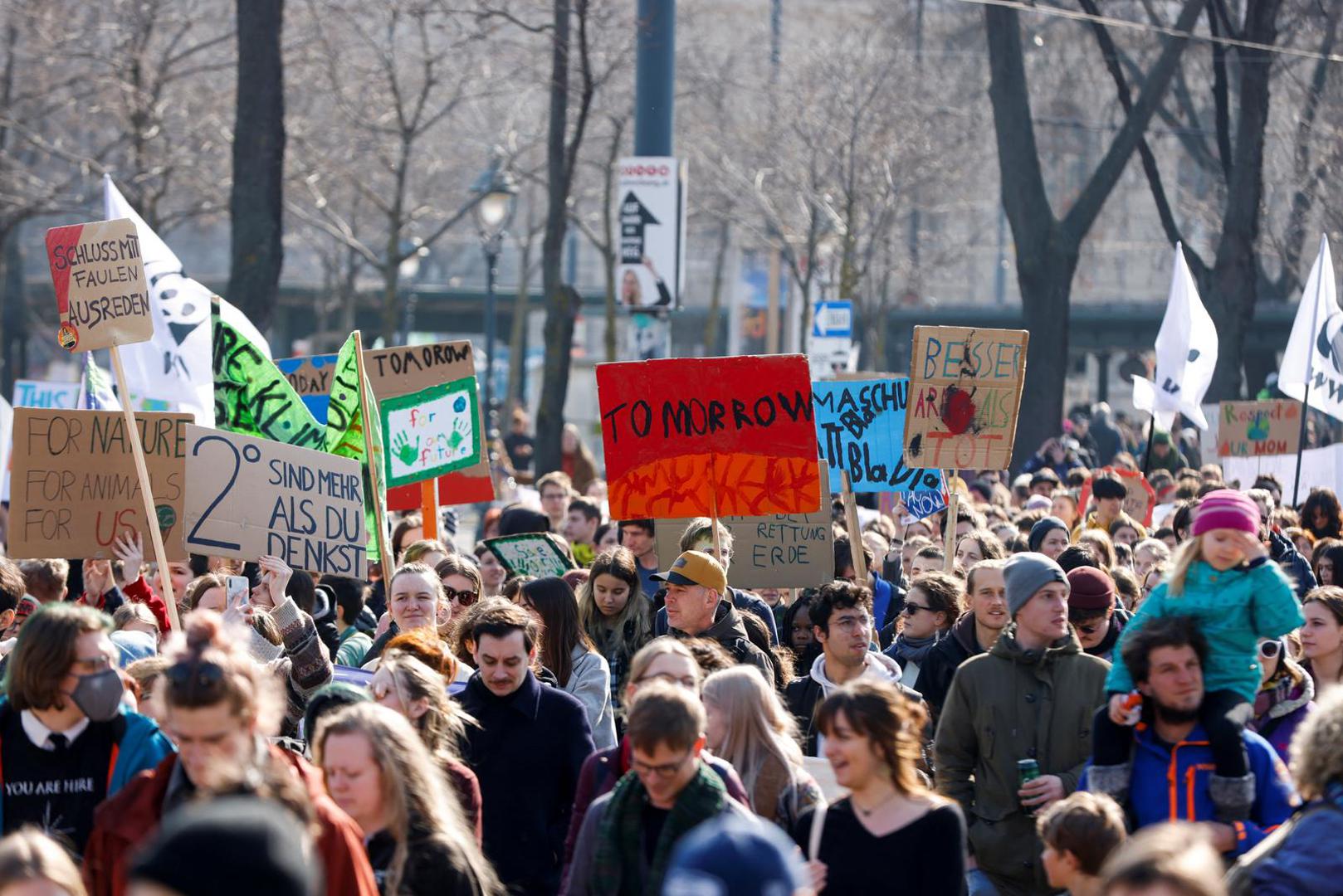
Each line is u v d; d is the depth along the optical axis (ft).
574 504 76.59
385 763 27.20
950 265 273.95
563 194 137.69
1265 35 145.69
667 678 31.45
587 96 137.18
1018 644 37.29
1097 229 285.43
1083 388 374.02
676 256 120.47
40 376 375.86
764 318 326.85
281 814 16.07
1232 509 31.60
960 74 243.81
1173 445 124.06
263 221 117.08
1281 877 25.89
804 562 56.08
